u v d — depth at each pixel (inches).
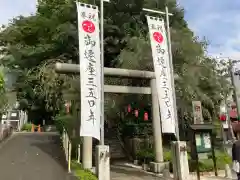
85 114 374.9
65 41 687.1
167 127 429.4
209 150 468.4
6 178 390.3
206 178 464.8
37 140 785.6
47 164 482.6
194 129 459.8
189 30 720.3
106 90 518.6
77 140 556.7
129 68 596.7
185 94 644.7
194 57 652.7
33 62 762.2
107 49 702.5
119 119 878.4
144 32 696.4
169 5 709.9
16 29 788.0
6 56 800.9
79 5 413.4
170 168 532.7
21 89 989.8
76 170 429.4
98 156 378.0
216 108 775.7
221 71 790.5
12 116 1346.0
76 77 561.9
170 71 466.3
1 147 671.8
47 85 609.0
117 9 717.9
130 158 716.7
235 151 276.7
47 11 839.7
